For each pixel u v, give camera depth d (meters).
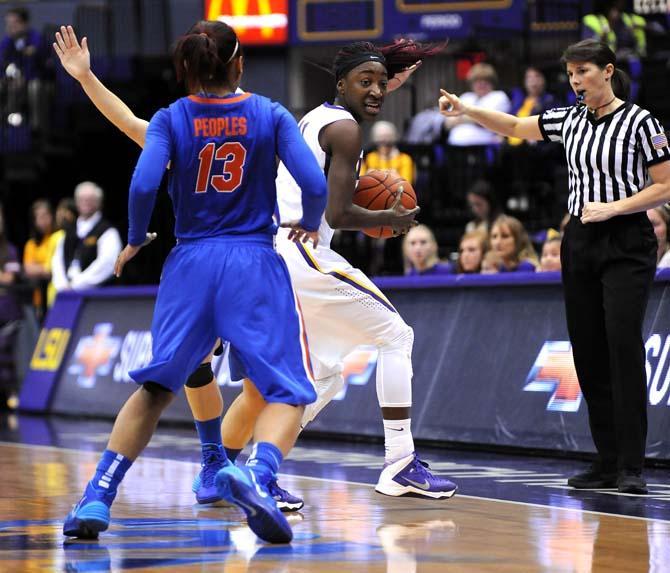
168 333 8.40
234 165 8.47
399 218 10.07
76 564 7.59
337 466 13.62
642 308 11.38
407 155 26.16
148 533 8.82
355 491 11.29
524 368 15.27
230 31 8.65
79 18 30.61
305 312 10.46
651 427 13.75
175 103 8.59
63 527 8.59
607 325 11.45
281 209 10.47
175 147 8.48
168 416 19.70
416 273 19.05
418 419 16.28
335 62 10.57
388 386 10.62
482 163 26.42
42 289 25.36
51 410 22.53
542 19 26.81
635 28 25.86
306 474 12.80
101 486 8.52
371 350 17.12
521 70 26.92
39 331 24.84
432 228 26.55
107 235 23.72
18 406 23.27
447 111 12.45
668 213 15.38
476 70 25.41
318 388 10.72
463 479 12.43
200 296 8.38
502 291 15.77
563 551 8.08
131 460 8.59
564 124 11.92
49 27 31.36
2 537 8.62
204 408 10.20
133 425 8.53
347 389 17.20
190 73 8.59
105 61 30.45
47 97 31.47
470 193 21.39
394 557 7.82
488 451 15.38
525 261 17.19
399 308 16.92
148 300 21.08
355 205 10.08
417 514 9.80
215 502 10.32
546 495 11.16
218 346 10.08
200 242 8.49
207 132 8.46
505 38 27.00
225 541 8.46
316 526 9.16
